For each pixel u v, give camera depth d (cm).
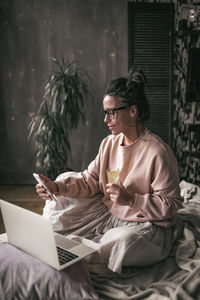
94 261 152
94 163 196
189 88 411
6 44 399
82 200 188
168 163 163
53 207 188
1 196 371
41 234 132
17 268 138
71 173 204
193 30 400
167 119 417
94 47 403
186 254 164
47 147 363
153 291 137
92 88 410
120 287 145
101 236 174
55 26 397
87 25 399
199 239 178
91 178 191
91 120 416
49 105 405
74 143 421
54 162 368
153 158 164
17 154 419
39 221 129
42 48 401
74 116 366
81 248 150
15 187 411
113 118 167
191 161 426
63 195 184
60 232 183
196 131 399
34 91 407
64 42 401
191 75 408
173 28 403
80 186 188
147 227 158
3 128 415
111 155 187
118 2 395
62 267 136
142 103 170
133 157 173
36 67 404
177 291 133
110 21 399
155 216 158
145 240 151
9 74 405
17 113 412
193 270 145
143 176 169
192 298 131
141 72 174
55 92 363
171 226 175
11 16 394
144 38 402
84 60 405
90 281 140
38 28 397
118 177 161
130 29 397
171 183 162
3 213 150
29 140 416
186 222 187
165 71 409
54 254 133
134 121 171
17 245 152
